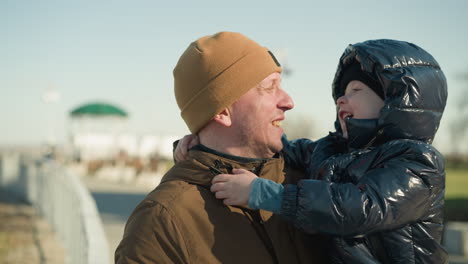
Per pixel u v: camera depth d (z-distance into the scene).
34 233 11.82
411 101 2.06
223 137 2.13
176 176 2.06
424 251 2.05
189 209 1.93
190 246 1.88
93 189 20.88
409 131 2.09
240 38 2.15
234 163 2.08
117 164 34.75
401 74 2.08
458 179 29.27
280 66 2.24
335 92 2.46
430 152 2.03
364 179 2.00
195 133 2.20
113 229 10.49
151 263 1.85
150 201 1.95
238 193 1.96
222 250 1.91
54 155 35.50
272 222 2.05
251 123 2.08
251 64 2.09
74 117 47.28
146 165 31.81
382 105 2.21
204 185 2.02
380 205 1.92
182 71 2.17
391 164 2.02
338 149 2.40
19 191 20.78
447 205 13.02
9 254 9.51
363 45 2.21
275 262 1.99
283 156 2.50
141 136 45.44
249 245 1.95
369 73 2.18
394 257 2.05
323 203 1.90
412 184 1.97
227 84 2.06
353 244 2.06
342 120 2.32
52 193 12.69
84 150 41.34
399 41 2.22
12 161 22.38
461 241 9.05
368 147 2.19
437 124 2.15
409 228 2.05
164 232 1.87
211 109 2.08
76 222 5.89
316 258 2.13
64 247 9.77
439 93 2.14
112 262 6.26
